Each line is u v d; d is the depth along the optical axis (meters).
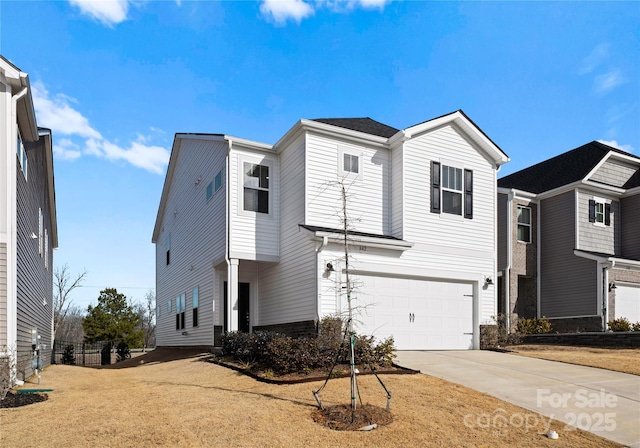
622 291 18.58
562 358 12.29
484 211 15.85
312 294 12.73
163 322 24.27
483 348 14.79
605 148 21.23
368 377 9.44
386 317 13.54
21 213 10.91
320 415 7.04
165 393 9.00
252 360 11.30
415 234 14.41
